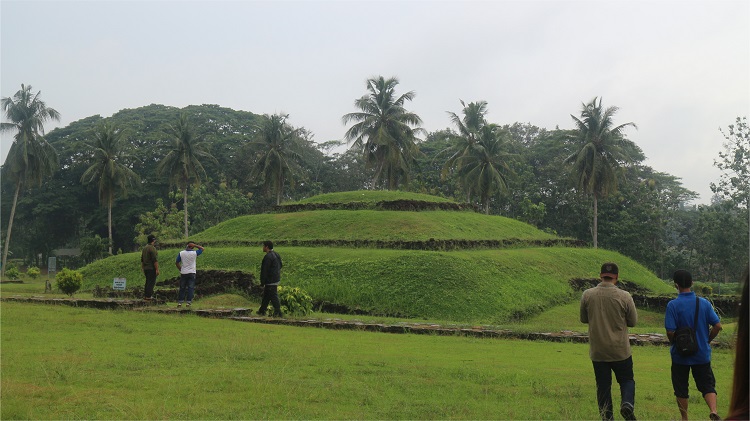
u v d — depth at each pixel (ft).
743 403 7.75
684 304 24.84
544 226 220.84
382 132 166.81
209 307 60.64
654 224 194.70
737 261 171.01
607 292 24.30
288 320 56.49
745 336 7.95
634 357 43.62
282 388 26.03
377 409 23.58
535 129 266.77
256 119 269.64
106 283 98.94
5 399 22.80
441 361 36.68
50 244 237.45
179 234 187.73
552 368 35.83
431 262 84.28
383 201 121.39
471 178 175.42
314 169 251.19
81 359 31.19
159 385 26.12
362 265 85.40
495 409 24.27
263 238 108.06
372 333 52.47
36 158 173.17
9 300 65.98
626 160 168.04
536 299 87.10
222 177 227.20
